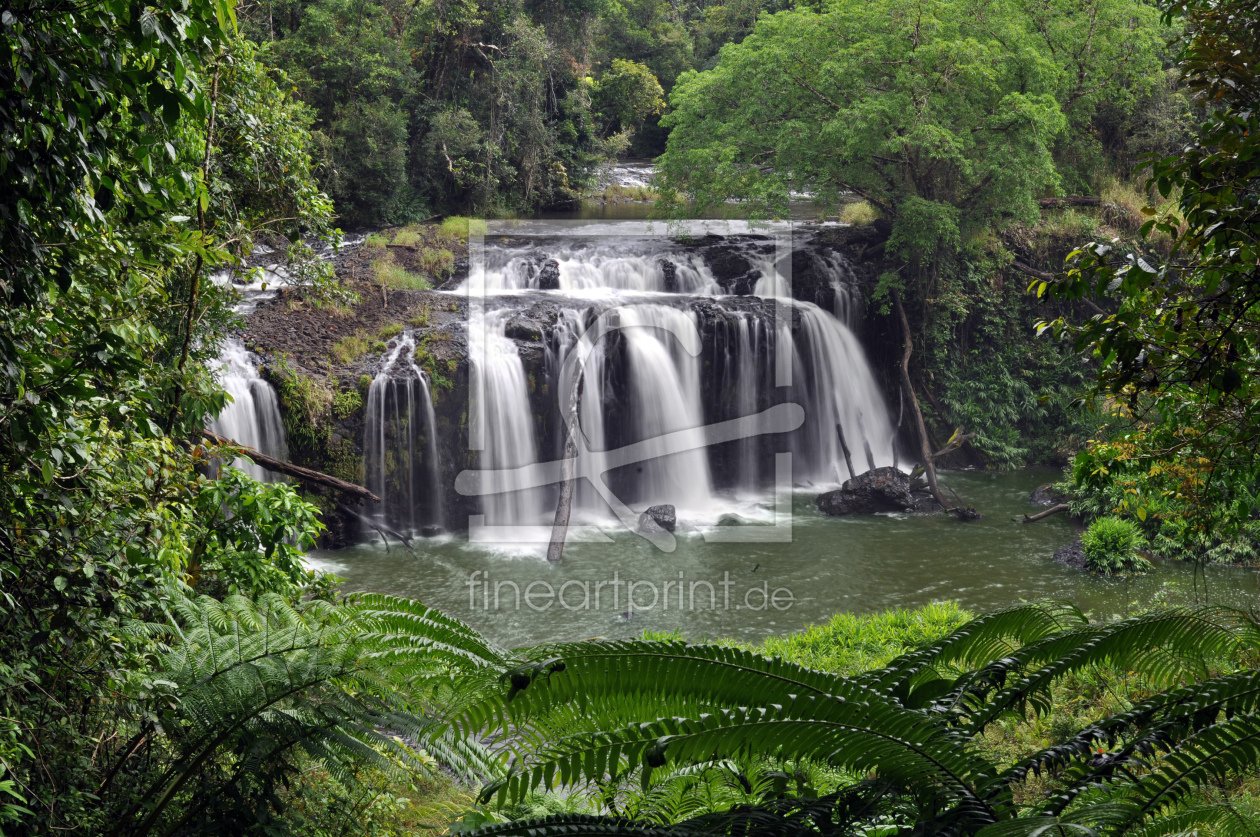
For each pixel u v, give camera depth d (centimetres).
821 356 2153
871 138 2044
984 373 2333
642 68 4222
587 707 321
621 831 291
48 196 335
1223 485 662
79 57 330
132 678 398
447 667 401
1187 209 441
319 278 889
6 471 360
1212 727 286
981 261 2334
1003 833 237
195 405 589
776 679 296
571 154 3547
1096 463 684
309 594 745
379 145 2677
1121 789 288
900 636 1129
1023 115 1997
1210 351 429
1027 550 1603
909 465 2223
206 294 668
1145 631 354
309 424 1589
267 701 429
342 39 2692
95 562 393
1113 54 2330
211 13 368
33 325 362
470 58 3241
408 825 575
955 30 2091
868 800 301
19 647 374
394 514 1672
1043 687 336
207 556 643
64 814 381
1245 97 439
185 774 423
